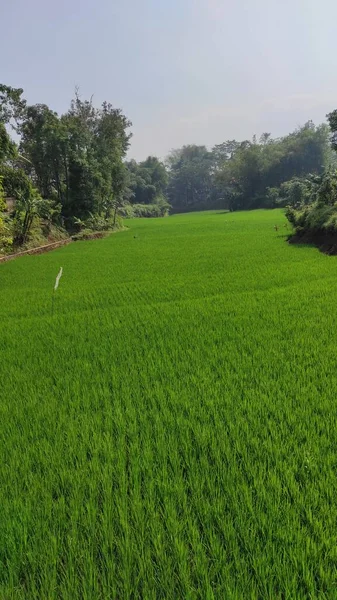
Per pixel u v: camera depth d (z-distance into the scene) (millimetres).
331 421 3637
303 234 17750
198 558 2260
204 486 2902
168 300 9266
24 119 35500
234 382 4641
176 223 44594
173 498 2787
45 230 27031
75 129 34875
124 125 42344
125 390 4578
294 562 2203
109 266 15016
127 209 70438
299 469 3025
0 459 3379
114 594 2100
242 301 8500
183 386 4602
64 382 4934
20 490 2957
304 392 4246
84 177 34406
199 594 2096
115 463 3273
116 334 6805
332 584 2102
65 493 2955
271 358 5262
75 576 2211
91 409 4223
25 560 2379
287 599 2021
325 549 2305
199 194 108750
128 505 2781
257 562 2205
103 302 9344
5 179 26062
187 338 6312
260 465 3018
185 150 123938
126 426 3832
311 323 6664
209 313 7703
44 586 2195
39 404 4379
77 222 32688
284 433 3506
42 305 9391
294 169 73250
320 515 2555
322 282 9742
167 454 3320
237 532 2490
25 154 36094
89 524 2572
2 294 10891
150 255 17562
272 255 14594
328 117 23875
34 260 18344
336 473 2949
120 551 2361
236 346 5863
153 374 4953
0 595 2172
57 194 36438
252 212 60031
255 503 2695
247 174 74812
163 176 93312
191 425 3699
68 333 7020
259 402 4074
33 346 6414
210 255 15859
